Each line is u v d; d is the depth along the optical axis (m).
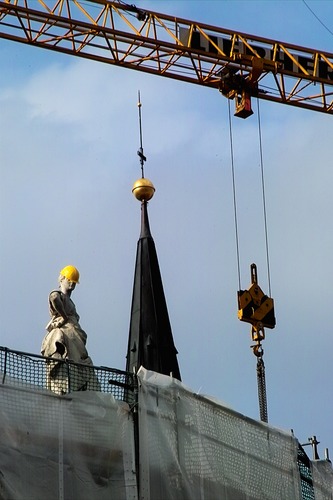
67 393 76.69
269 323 114.12
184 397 81.38
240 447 84.12
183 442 80.25
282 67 148.38
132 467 77.19
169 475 78.62
